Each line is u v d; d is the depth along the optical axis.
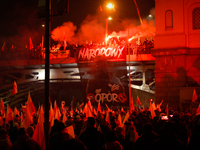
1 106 20.08
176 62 34.22
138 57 38.59
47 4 9.23
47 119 8.31
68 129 7.77
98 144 6.30
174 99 33.97
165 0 35.50
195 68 34.00
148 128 6.54
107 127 8.76
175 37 34.75
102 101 23.06
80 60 34.78
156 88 34.69
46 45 9.02
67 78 46.31
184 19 34.91
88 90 23.42
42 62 44.75
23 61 45.53
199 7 34.50
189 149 5.66
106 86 23.27
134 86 42.12
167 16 35.41
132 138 8.75
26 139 6.04
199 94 30.98
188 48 33.94
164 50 34.50
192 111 26.89
